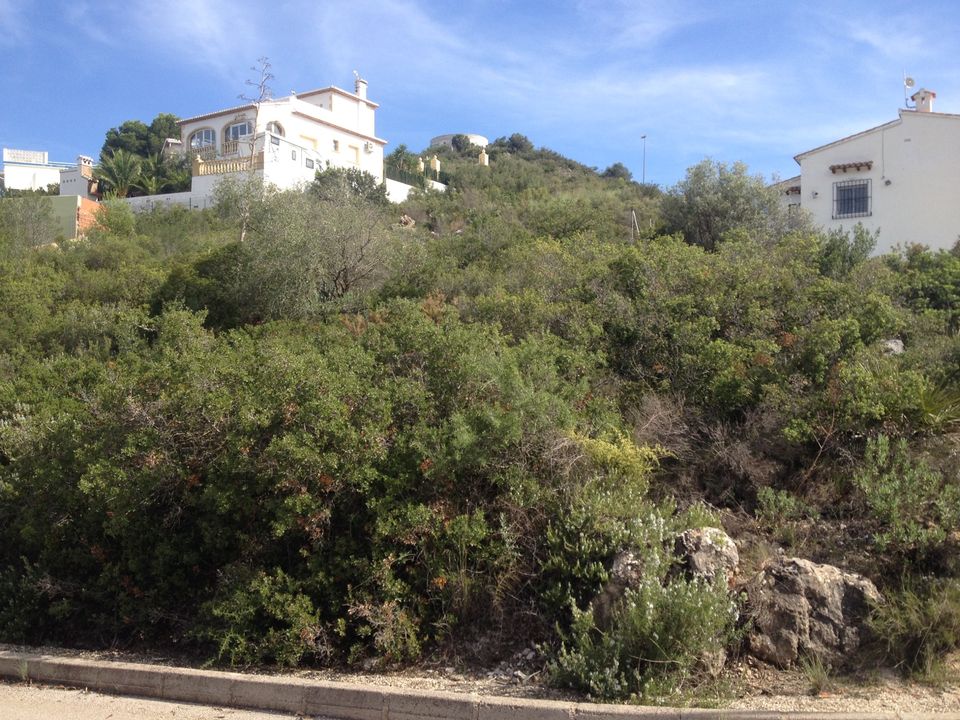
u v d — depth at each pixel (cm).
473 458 590
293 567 610
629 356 855
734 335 859
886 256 1401
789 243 1061
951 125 2278
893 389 662
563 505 589
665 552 534
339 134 4541
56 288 1538
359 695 493
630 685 470
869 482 583
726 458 670
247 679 526
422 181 4662
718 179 1981
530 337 799
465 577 565
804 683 470
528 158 7012
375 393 621
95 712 520
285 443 568
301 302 1295
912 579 518
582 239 1344
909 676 466
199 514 648
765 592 508
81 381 918
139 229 2670
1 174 6125
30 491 716
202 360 706
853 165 2380
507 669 523
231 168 3447
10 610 660
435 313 1036
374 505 578
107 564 646
